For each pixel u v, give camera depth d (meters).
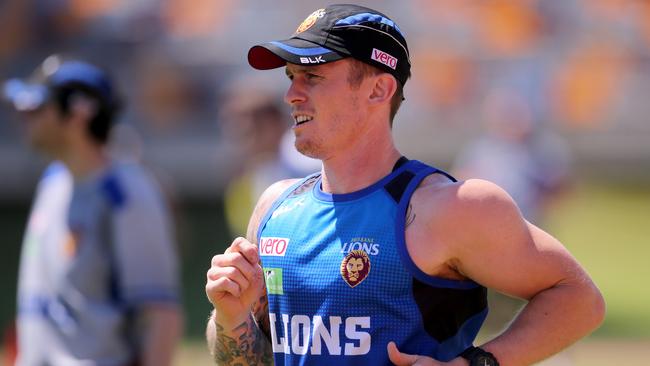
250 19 68.12
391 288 10.52
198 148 65.44
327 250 10.84
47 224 16.66
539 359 10.48
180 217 55.53
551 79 68.38
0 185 65.12
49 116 16.69
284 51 10.62
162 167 65.44
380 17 11.07
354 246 10.67
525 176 36.84
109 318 16.12
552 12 69.00
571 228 61.97
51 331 16.33
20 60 65.81
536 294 10.64
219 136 65.62
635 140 68.56
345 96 10.86
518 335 10.42
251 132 25.23
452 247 10.45
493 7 68.75
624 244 57.22
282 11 68.38
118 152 21.05
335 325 10.68
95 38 66.75
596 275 49.53
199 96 66.19
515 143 37.12
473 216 10.37
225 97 64.31
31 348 16.56
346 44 10.76
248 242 10.95
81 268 16.20
